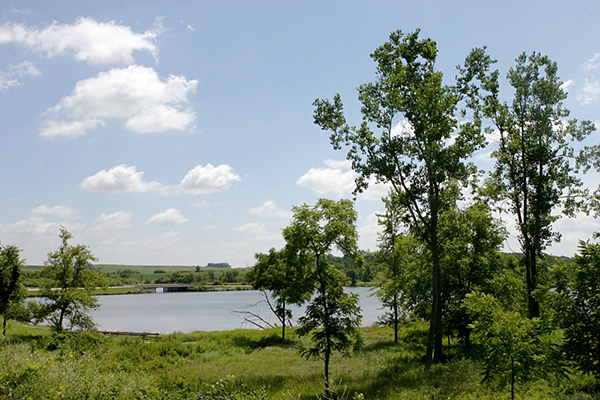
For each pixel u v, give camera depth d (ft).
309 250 52.47
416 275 75.92
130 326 169.37
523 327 26.71
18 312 91.81
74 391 24.89
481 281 68.44
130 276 609.83
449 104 61.05
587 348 28.53
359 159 66.49
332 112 67.15
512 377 27.02
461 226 69.10
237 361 74.23
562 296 29.94
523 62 71.26
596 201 68.49
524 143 72.38
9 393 22.31
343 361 67.51
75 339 63.46
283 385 49.47
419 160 62.64
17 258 93.15
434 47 61.82
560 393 29.68
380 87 65.31
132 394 26.55
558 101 70.13
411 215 64.44
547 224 68.59
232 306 293.43
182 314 231.50
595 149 69.26
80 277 103.55
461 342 71.92
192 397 28.32
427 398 35.68
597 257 29.19
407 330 100.01
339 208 52.11
